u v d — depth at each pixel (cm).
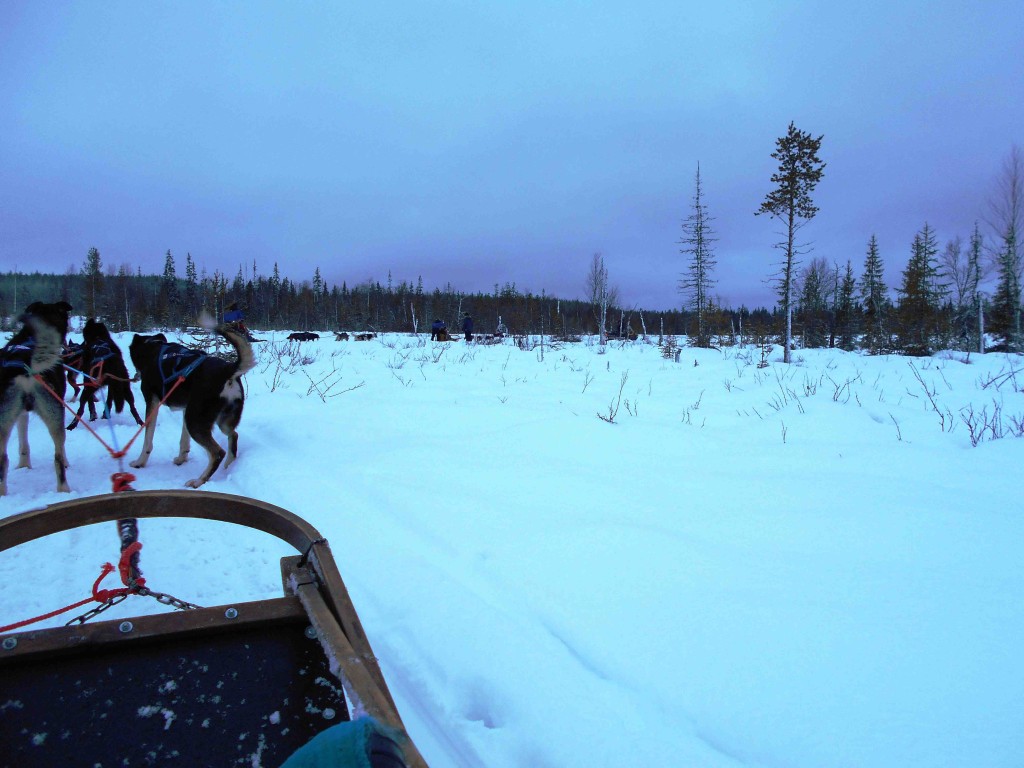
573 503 500
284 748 160
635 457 630
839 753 228
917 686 260
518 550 414
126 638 191
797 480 537
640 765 231
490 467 600
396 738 98
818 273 4194
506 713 267
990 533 406
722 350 2392
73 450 764
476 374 1338
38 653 182
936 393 1009
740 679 271
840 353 2216
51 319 593
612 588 356
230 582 386
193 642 198
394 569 400
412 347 2217
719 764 229
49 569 404
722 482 541
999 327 2688
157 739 161
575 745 243
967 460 577
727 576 362
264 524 249
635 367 1561
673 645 299
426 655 311
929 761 221
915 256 3322
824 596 335
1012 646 282
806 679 268
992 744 226
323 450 685
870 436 695
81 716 166
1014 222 2378
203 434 630
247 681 184
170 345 690
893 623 306
